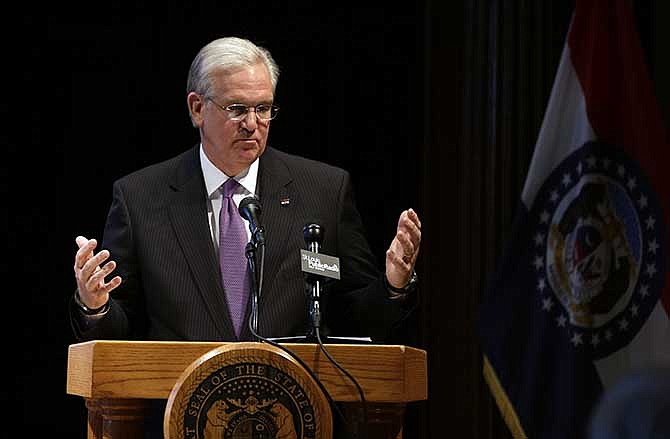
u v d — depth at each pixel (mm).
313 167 6230
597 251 9648
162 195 5977
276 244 5730
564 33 10859
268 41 12320
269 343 4527
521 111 10695
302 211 5926
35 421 11703
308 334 5066
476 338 10539
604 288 9625
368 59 12336
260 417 4254
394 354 4637
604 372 9523
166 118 12148
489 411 10484
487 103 10844
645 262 9594
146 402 4539
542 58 10781
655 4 11805
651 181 9664
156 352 4383
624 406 1838
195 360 4367
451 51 11203
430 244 10922
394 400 4613
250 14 12320
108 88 12141
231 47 5887
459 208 10891
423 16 12242
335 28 12359
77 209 12000
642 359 9477
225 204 5898
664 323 9484
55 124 12070
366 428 4438
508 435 10461
